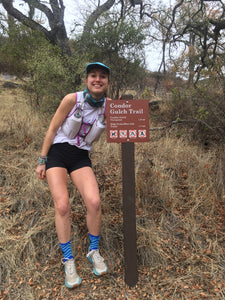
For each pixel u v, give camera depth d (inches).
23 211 107.4
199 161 134.3
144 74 271.0
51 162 82.6
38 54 221.3
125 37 230.4
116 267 89.4
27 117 193.0
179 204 114.6
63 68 210.5
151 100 251.9
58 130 84.7
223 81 158.1
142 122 75.7
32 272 86.4
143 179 120.6
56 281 83.8
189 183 124.6
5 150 149.3
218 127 156.3
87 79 79.1
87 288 81.2
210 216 109.5
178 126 181.3
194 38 297.4
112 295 78.8
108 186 123.0
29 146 154.1
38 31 271.0
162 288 80.7
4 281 83.9
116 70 245.9
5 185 120.3
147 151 149.6
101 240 97.2
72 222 102.2
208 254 92.6
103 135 173.2
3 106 246.4
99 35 233.1
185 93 184.5
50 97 219.5
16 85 372.2
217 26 260.2
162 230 102.9
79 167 84.1
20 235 96.9
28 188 117.0
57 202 77.4
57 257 92.2
